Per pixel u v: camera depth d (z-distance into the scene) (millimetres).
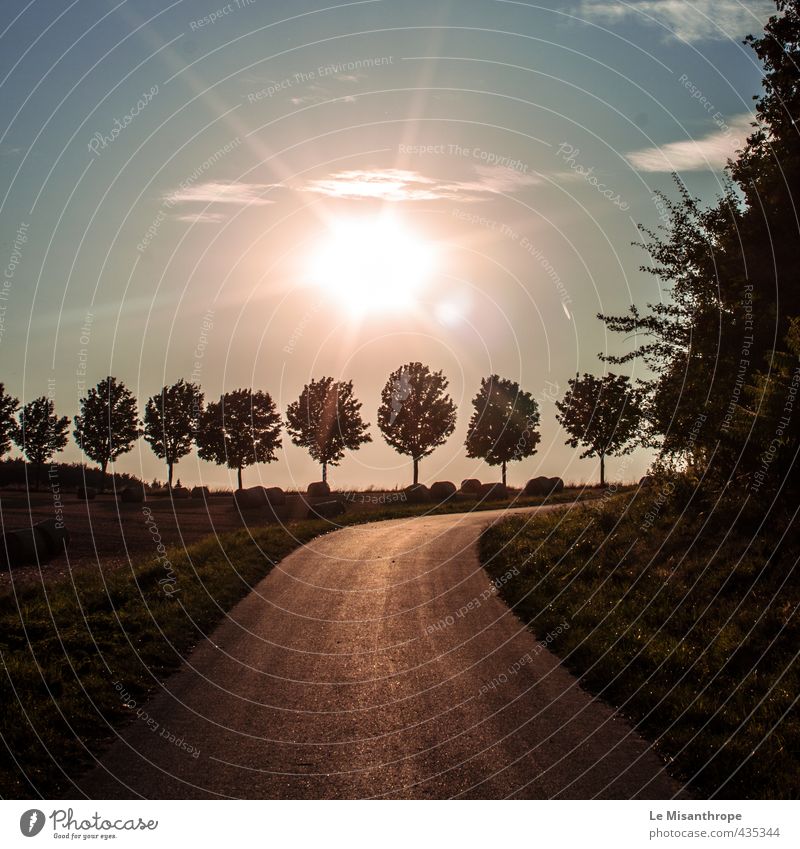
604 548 16125
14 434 62344
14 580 16703
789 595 10828
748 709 7656
